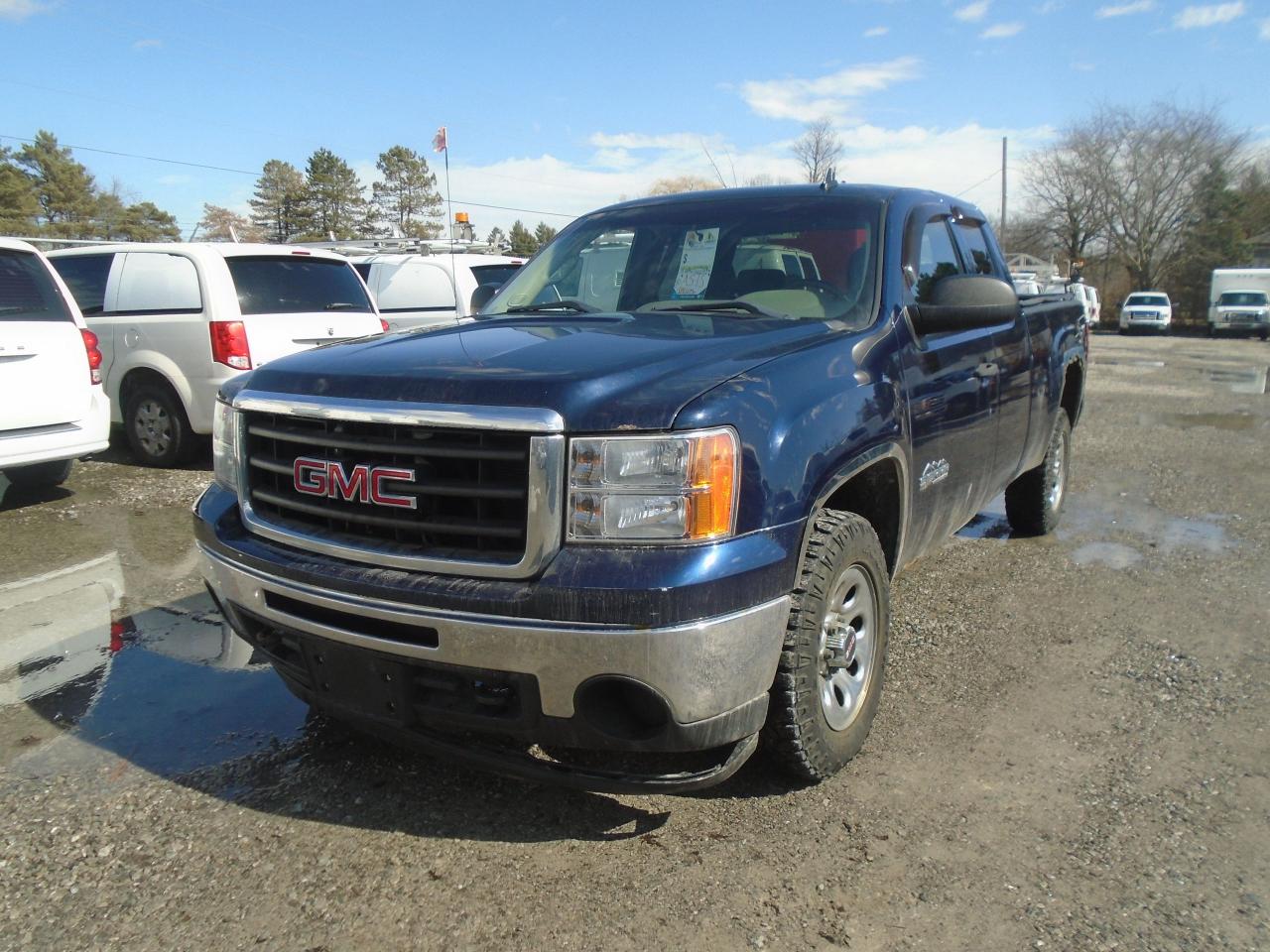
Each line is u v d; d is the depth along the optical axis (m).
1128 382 16.94
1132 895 2.44
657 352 2.67
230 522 2.97
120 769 3.14
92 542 5.90
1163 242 54.66
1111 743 3.26
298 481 2.70
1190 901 2.42
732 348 2.77
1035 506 5.80
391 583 2.43
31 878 2.55
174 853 2.67
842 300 3.41
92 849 2.69
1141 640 4.21
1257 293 38.44
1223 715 3.46
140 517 6.54
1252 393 14.94
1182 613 4.55
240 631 2.99
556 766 2.51
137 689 3.78
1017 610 4.61
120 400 8.34
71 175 61.66
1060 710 3.51
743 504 2.38
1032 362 4.79
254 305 8.00
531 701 2.36
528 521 2.31
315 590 2.57
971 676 3.82
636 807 2.88
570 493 2.30
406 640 2.46
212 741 3.34
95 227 62.09
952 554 5.59
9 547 5.79
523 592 2.29
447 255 10.92
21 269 6.54
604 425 2.30
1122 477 7.93
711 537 2.32
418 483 2.45
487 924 2.35
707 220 3.93
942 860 2.59
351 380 2.63
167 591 5.01
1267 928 2.32
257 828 2.79
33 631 4.42
